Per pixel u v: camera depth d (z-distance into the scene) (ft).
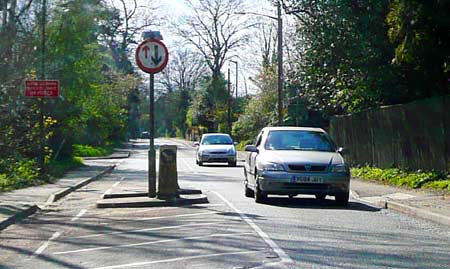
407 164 78.13
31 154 96.99
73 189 79.20
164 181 59.41
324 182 56.03
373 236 41.45
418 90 83.66
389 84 85.76
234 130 208.44
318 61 93.09
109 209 56.59
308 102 124.98
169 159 59.52
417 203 55.88
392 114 82.12
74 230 44.86
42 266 32.99
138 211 54.60
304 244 37.93
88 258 34.65
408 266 32.35
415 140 75.36
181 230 43.37
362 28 83.87
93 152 185.06
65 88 114.21
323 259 33.71
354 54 85.87
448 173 68.03
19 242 40.29
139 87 276.21
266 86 187.42
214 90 240.32
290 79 123.85
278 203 59.52
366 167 89.40
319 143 61.46
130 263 33.04
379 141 87.25
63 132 122.62
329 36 87.56
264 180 56.95
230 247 36.78
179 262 32.99
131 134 348.18
